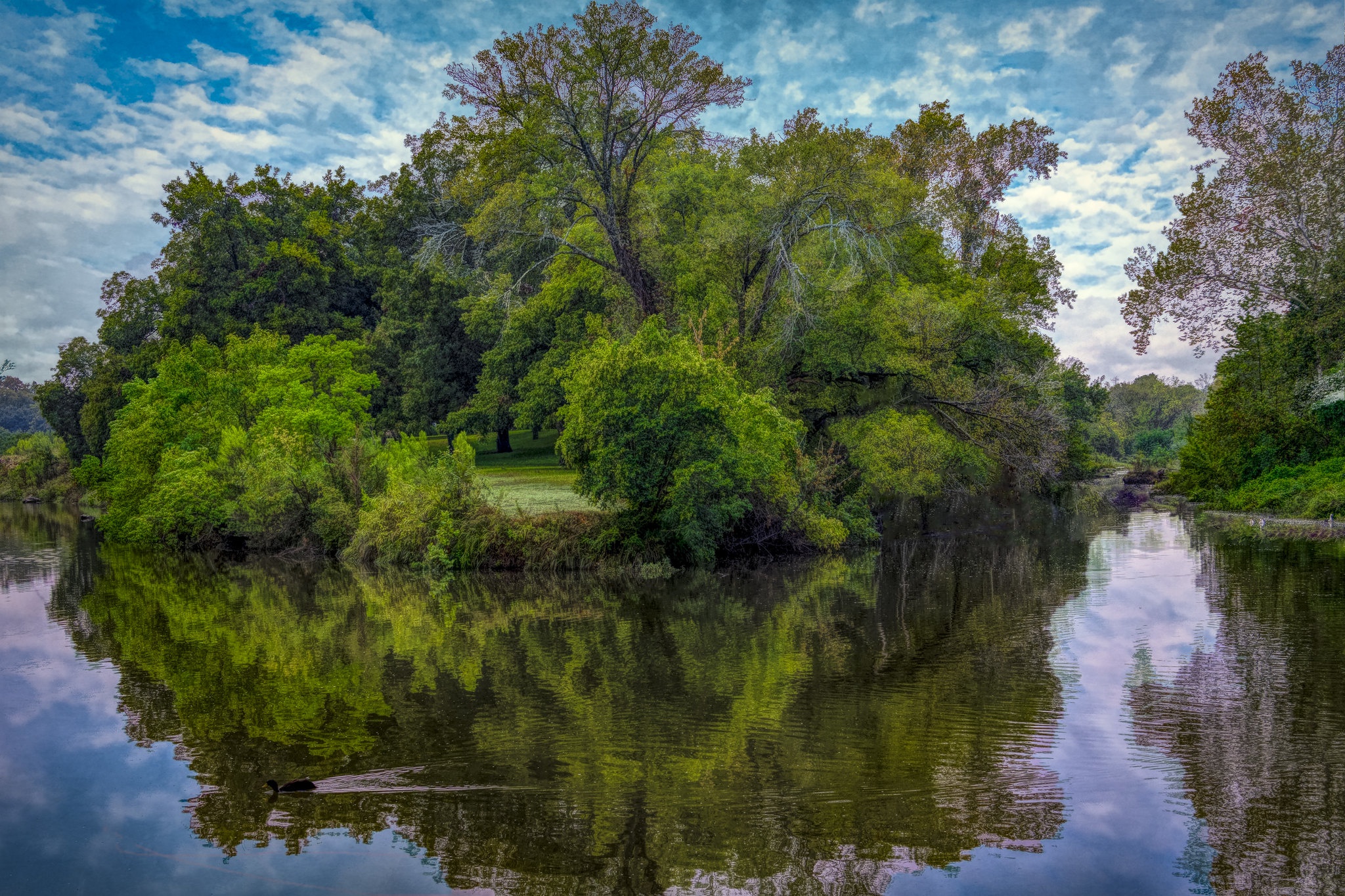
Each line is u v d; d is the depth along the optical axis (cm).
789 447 2523
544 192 2823
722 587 1944
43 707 1045
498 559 2244
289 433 2995
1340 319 3209
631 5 2612
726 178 3089
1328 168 3162
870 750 816
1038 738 838
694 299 2952
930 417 3086
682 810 691
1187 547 2373
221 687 1131
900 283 3191
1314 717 882
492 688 1094
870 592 1794
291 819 697
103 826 691
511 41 2603
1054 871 575
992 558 2312
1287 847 602
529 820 677
